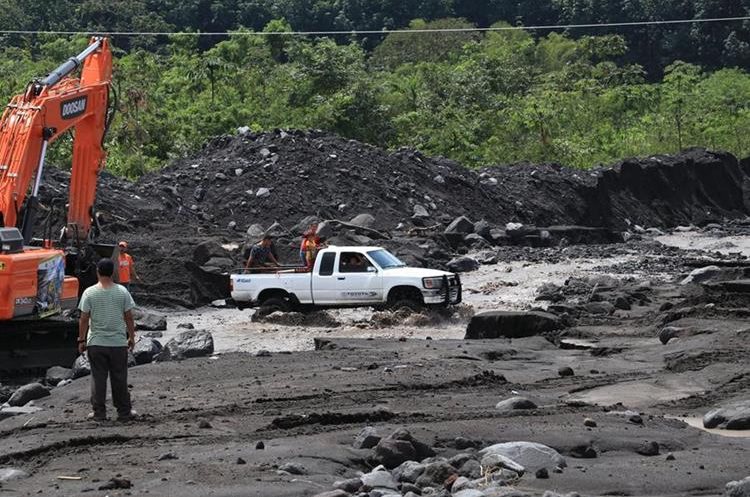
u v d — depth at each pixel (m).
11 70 187.00
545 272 94.25
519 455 29.12
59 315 53.25
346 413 35.00
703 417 36.91
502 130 192.38
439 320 69.12
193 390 41.19
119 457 30.75
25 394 42.16
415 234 107.75
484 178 133.38
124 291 35.88
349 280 70.12
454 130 181.00
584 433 32.38
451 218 118.25
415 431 32.38
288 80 188.12
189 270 80.88
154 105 168.12
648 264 99.38
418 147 177.00
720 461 29.91
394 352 51.12
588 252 109.38
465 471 28.05
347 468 29.48
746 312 58.38
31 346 52.00
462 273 93.75
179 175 111.88
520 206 130.62
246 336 64.62
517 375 45.78
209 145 123.25
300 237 95.44
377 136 176.25
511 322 58.16
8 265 49.56
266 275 71.75
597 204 142.38
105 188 100.69
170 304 77.31
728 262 97.56
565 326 59.66
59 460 30.77
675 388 42.47
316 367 46.53
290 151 117.56
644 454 31.19
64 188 92.50
